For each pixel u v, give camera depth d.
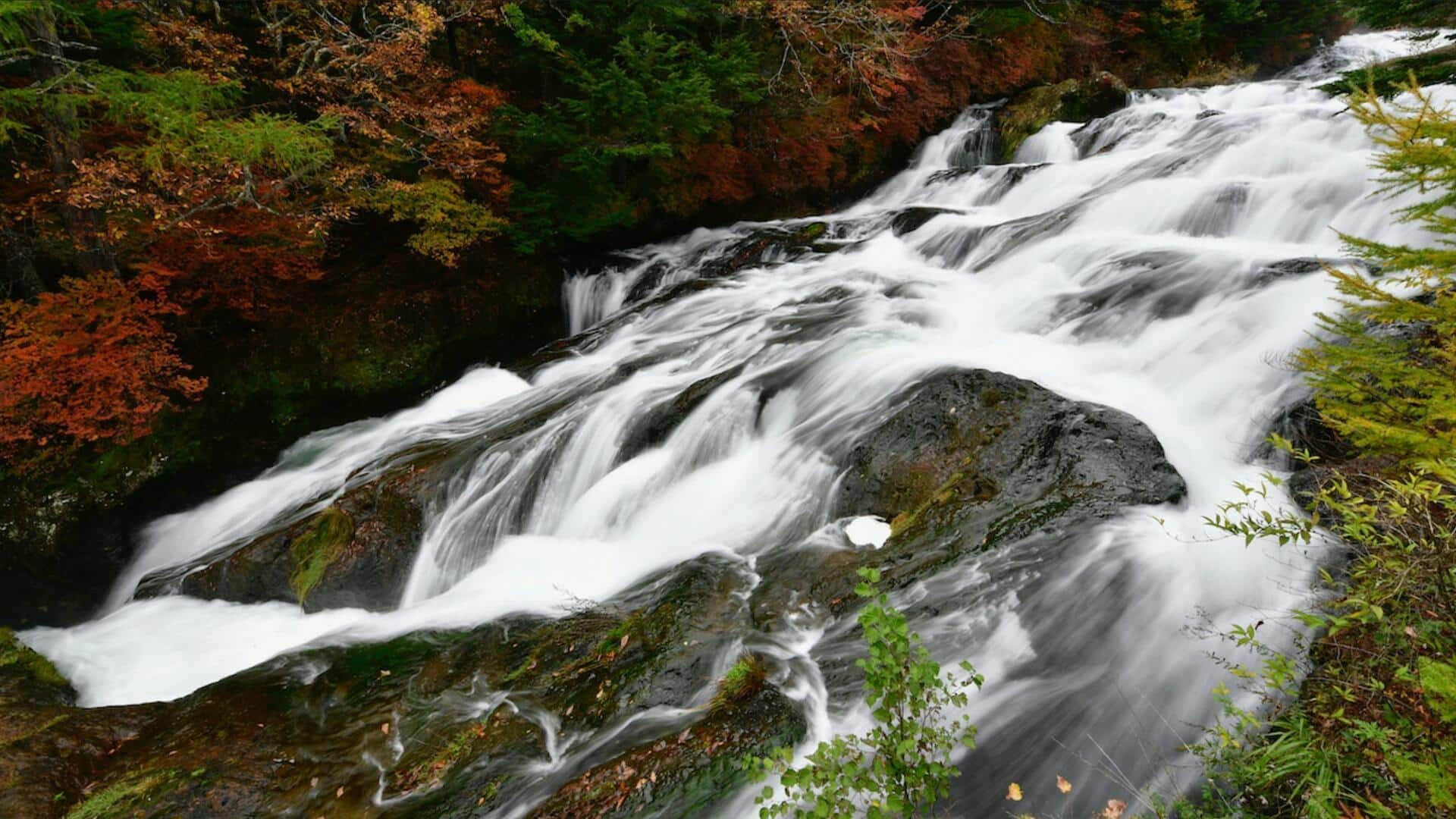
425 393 11.78
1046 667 4.03
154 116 7.77
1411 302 3.00
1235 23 26.84
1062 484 5.05
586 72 12.20
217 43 10.58
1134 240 9.67
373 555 7.04
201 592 7.21
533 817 3.61
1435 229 2.93
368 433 10.48
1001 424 5.70
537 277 13.62
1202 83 23.23
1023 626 4.20
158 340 9.20
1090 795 3.41
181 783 4.18
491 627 5.66
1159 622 4.08
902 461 5.80
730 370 8.16
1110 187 12.68
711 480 7.03
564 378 10.29
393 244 12.98
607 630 5.05
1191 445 5.65
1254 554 4.27
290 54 11.34
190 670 6.17
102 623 6.91
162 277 9.45
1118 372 6.94
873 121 18.14
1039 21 23.36
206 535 8.98
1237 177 10.85
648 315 11.90
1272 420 5.53
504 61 14.69
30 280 8.70
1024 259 10.22
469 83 12.41
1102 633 4.11
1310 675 3.39
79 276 9.38
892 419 6.19
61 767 4.32
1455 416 2.72
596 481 7.70
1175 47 26.27
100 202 7.94
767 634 4.56
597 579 6.23
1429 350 3.05
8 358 7.82
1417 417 3.03
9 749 4.35
